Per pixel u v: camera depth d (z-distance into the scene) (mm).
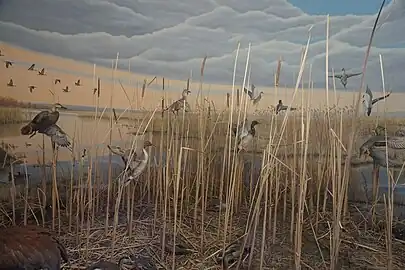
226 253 1633
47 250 1349
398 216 1938
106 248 1756
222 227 1931
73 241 1812
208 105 2162
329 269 1595
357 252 1738
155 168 2123
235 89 2170
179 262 1675
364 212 1974
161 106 2107
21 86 2127
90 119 2172
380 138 1970
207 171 2031
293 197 1752
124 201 2117
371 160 1983
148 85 2207
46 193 2117
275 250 1729
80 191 1988
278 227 1905
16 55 2123
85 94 2176
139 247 1772
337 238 1526
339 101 2045
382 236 1863
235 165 1698
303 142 1576
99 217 2055
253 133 2092
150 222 1992
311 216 1916
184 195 2090
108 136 2148
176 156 1902
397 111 1959
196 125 2125
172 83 2207
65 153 2141
